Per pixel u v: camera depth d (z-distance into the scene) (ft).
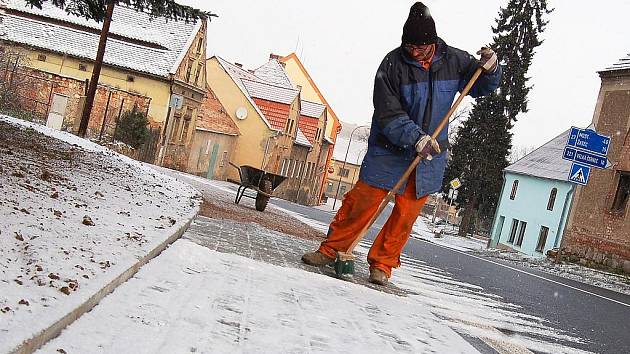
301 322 16.14
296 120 204.95
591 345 22.68
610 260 89.86
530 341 20.93
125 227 21.80
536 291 39.32
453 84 24.26
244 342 13.42
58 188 26.99
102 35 83.92
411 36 23.35
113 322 12.66
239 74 200.03
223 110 173.99
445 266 44.62
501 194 154.71
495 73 24.40
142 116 113.70
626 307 41.39
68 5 49.98
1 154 34.60
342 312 18.37
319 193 267.80
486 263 59.98
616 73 96.84
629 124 93.25
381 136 24.66
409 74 23.75
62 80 123.03
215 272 20.03
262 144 181.37
